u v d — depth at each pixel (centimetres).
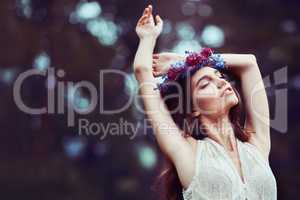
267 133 995
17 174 3566
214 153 952
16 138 3584
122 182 3688
